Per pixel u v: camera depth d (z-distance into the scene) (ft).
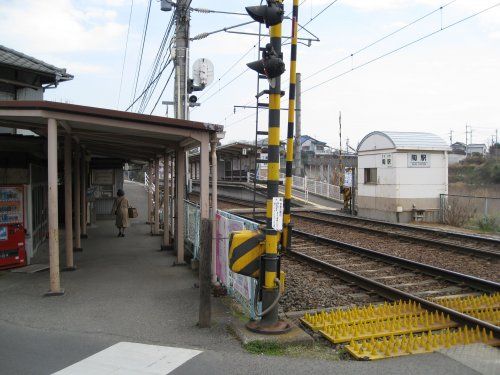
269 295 18.70
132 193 120.67
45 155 40.27
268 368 15.53
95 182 69.46
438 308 21.72
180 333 19.02
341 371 15.33
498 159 151.12
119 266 33.53
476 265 35.47
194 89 63.31
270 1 17.56
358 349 17.04
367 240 48.98
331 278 31.12
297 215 77.56
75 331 19.24
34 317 21.17
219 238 26.53
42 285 27.43
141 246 43.57
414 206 68.23
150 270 32.07
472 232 57.82
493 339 18.43
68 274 30.68
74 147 41.37
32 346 17.49
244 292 21.54
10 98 46.73
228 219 24.52
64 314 21.66
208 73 63.36
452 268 34.42
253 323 18.94
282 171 122.83
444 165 69.67
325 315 21.13
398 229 58.85
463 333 18.66
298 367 15.64
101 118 25.40
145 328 19.66
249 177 130.21
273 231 18.57
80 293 25.55
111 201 70.08
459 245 43.86
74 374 14.94
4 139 32.71
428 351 17.08
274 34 18.30
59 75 50.03
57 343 17.83
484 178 142.31
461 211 65.16
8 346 17.48
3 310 22.31
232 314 21.53
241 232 19.01
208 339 18.35
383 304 24.22
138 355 16.61
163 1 56.44
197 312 21.98
